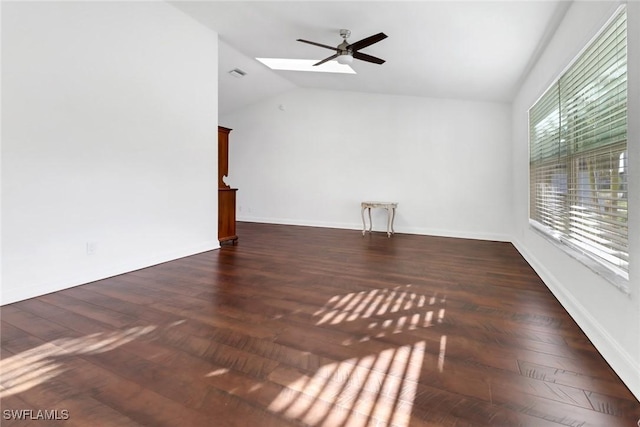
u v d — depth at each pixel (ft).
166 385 5.17
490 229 19.15
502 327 7.32
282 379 5.37
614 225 6.37
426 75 15.98
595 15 6.93
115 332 6.95
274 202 25.08
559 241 9.61
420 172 20.61
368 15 11.18
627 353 5.29
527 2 8.69
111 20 10.78
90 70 10.25
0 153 8.36
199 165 14.49
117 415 4.50
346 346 6.46
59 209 9.61
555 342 6.62
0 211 8.40
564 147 9.52
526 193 14.25
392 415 4.55
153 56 12.21
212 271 11.70
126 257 11.55
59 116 9.52
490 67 13.53
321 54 16.40
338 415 4.55
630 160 5.39
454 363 5.86
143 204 12.09
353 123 22.27
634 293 5.09
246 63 18.58
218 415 4.53
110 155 10.92
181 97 13.43
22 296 8.79
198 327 7.22
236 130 26.05
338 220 23.06
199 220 14.64
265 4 11.98
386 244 17.17
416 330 7.17
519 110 15.80
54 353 6.09
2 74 8.34
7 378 5.32
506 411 4.61
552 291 9.60
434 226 20.40
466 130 19.43
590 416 4.51
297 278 10.94
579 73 8.39
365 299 9.04
